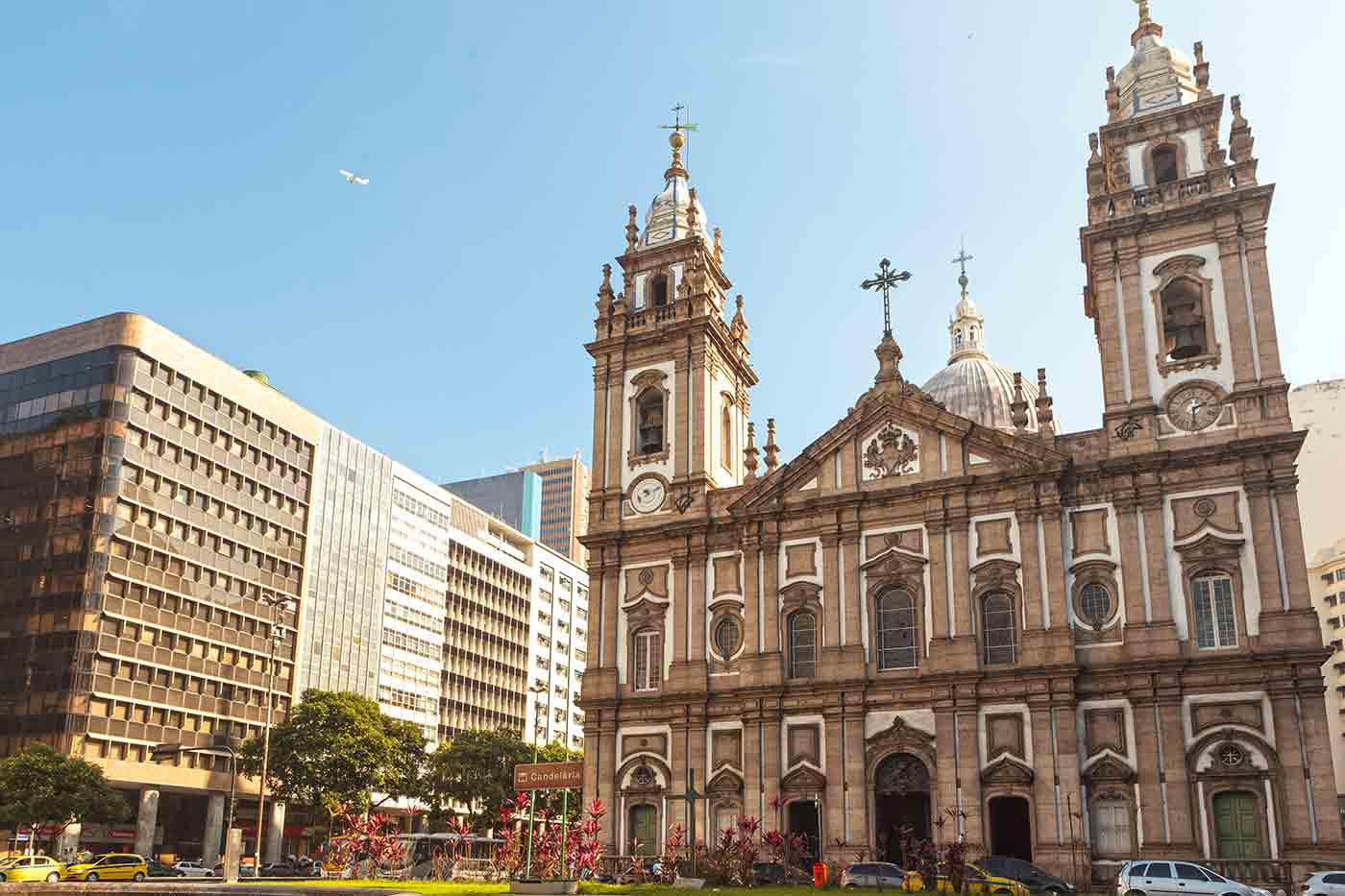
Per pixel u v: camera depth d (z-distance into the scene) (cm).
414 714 11125
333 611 10138
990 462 5041
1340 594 11212
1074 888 4241
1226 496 4625
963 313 8175
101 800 6888
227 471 9131
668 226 6384
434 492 11994
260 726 9050
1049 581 4769
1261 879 4147
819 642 5159
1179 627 4553
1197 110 5197
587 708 5538
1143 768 4428
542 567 14012
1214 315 4881
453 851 6619
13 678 7812
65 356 8475
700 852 4919
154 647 8231
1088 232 5175
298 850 9250
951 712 4775
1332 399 11312
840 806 4866
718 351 6062
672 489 5722
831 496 5272
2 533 8206
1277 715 4297
